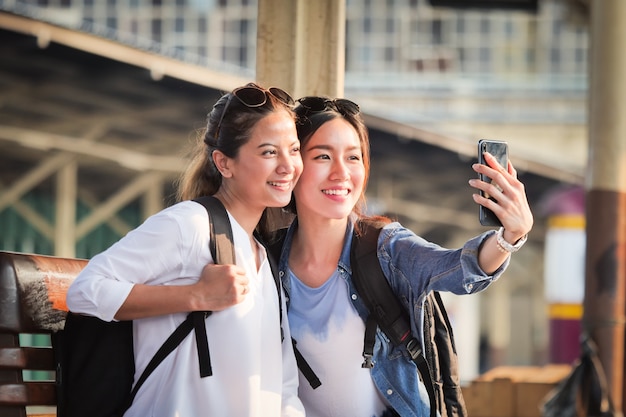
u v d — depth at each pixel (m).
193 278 3.11
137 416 3.08
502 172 3.06
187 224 3.09
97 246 19.98
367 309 3.43
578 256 19.52
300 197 3.47
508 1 10.16
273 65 4.52
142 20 33.09
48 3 32.62
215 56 33.16
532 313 29.06
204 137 3.33
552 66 34.28
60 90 14.70
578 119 31.80
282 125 3.23
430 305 3.41
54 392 3.38
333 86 4.54
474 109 32.19
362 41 34.22
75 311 3.06
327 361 3.45
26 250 18.50
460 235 26.11
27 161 17.86
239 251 3.20
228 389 3.09
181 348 3.07
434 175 21.91
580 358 8.09
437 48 34.28
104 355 3.09
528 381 8.12
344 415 3.47
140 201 20.30
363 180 3.51
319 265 3.49
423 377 3.37
